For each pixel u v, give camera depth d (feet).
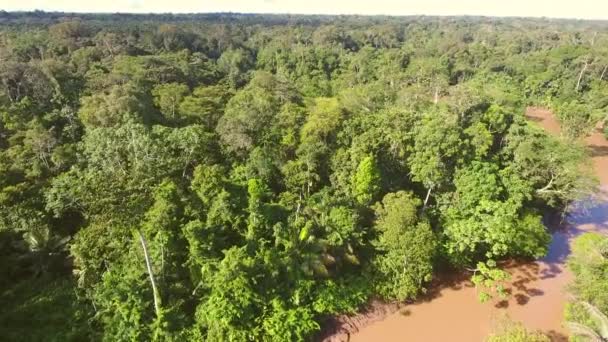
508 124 130.11
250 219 85.71
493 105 136.05
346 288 87.51
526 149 117.08
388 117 114.52
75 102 129.49
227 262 74.59
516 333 74.90
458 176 106.22
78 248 74.33
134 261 75.87
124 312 69.92
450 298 93.56
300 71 274.77
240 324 73.61
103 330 71.82
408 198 97.86
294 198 98.84
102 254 76.64
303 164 107.55
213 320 71.67
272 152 109.19
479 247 102.68
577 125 187.11
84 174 84.58
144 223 75.25
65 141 111.75
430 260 94.43
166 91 144.25
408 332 84.53
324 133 111.86
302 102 160.45
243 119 111.86
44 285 80.74
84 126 114.52
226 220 85.10
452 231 97.25
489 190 100.01
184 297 77.41
